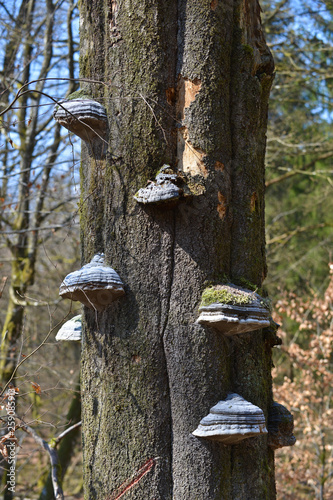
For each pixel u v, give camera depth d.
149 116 2.71
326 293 9.00
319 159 11.70
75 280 2.59
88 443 2.69
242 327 2.54
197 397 2.52
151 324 2.59
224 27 2.84
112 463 2.55
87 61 3.02
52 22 8.50
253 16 3.23
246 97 2.89
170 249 2.64
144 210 2.67
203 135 2.71
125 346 2.61
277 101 11.68
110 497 2.52
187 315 2.58
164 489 2.49
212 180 2.70
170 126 2.74
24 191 8.57
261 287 2.89
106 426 2.60
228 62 2.86
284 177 11.41
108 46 2.88
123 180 2.73
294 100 11.48
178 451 2.49
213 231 2.67
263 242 3.05
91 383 2.74
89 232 2.91
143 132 2.71
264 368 2.86
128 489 2.50
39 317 10.04
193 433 2.48
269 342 3.00
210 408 2.52
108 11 2.89
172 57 2.78
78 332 3.14
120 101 2.78
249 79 2.90
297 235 13.48
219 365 2.58
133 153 2.72
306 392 8.55
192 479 2.45
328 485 8.49
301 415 9.02
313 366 8.81
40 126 8.92
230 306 2.48
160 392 2.55
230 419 2.41
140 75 2.75
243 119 2.88
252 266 2.81
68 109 2.83
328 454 9.15
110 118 2.83
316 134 12.06
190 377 2.53
